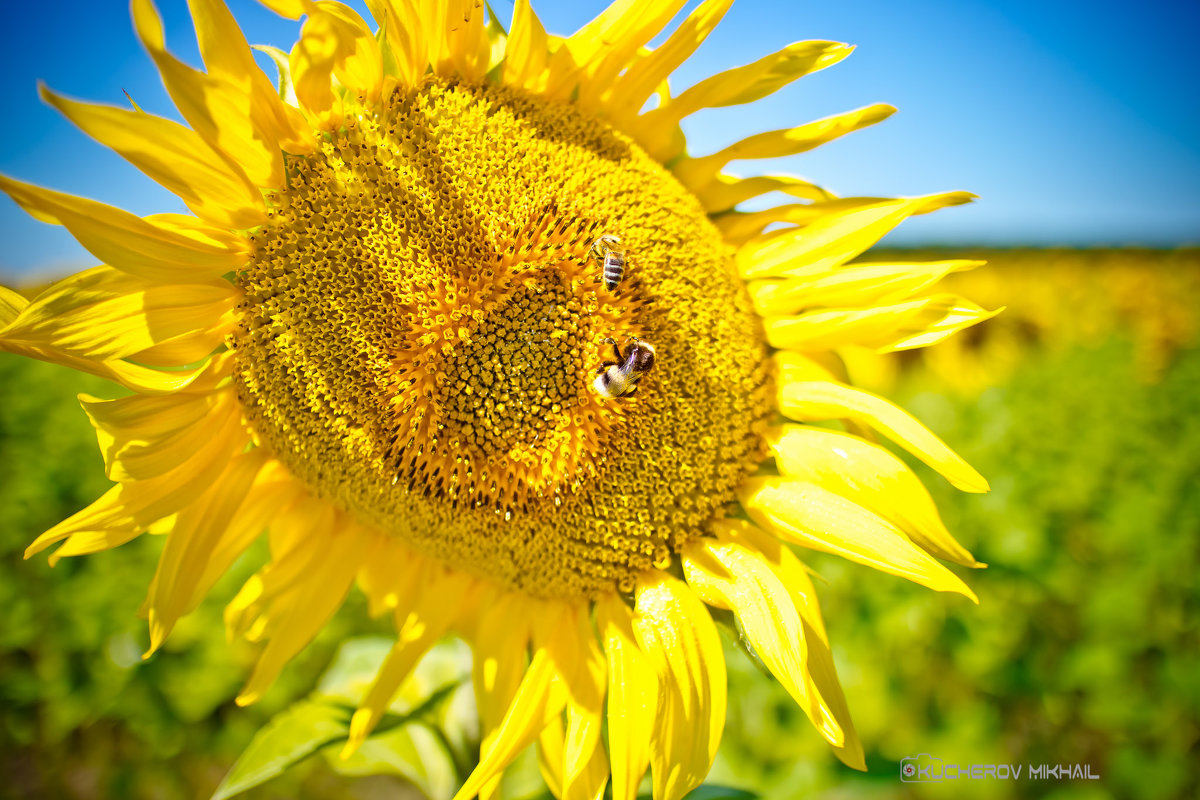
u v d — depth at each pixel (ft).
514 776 2.09
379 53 1.60
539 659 1.70
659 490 1.68
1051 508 3.28
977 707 2.51
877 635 2.45
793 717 2.21
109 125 1.52
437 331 1.63
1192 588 2.83
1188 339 6.68
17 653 2.83
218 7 1.53
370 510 1.69
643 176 1.67
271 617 1.78
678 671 1.65
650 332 1.66
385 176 1.61
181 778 2.62
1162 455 3.96
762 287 1.73
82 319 1.57
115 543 1.63
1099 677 2.50
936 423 4.10
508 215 1.63
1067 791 2.30
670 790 1.62
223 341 1.64
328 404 1.63
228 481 1.67
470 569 1.72
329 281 1.61
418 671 2.01
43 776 2.72
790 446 1.70
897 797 2.26
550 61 1.67
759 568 1.66
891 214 1.71
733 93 1.70
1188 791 2.35
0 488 3.32
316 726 1.73
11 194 1.51
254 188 1.59
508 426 1.65
